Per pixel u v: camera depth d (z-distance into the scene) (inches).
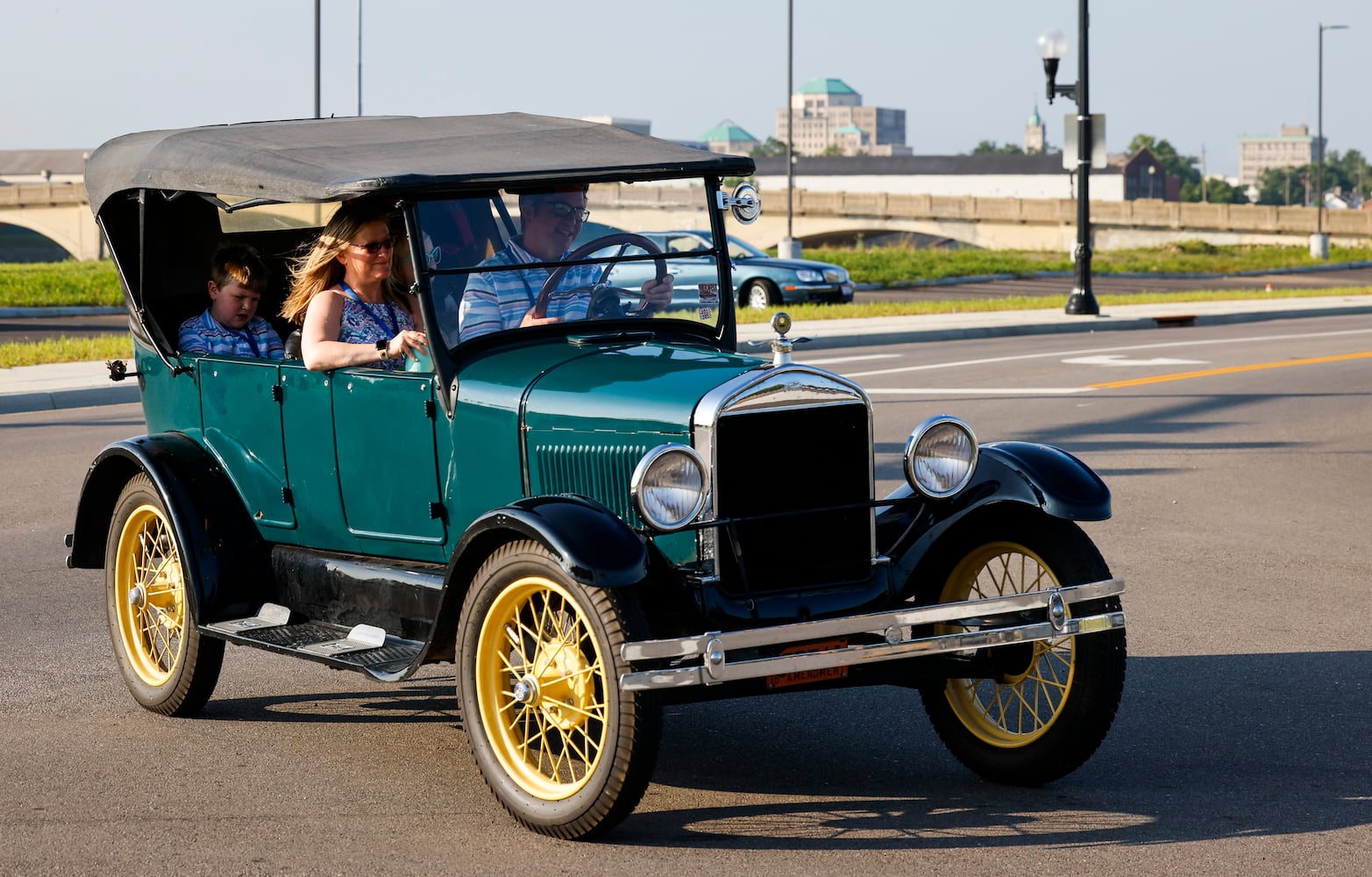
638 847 210.4
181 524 270.8
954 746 246.5
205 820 222.4
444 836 215.5
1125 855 204.7
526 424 231.9
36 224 4146.2
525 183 245.6
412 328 273.9
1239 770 241.9
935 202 3294.8
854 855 206.1
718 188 273.4
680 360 235.8
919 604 252.5
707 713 280.5
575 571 200.5
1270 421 642.8
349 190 238.1
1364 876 195.9
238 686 299.9
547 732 238.8
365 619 258.1
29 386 759.7
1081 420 641.0
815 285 1353.3
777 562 225.9
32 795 233.6
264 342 302.8
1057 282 1995.6
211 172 267.0
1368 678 294.2
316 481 265.6
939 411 661.3
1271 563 395.9
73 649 323.0
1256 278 2140.7
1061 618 226.4
